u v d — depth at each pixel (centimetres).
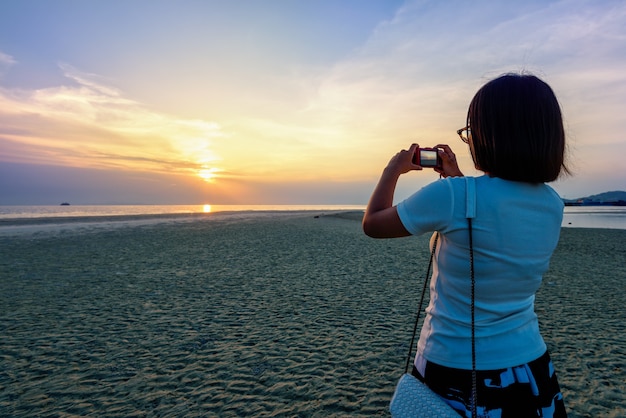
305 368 377
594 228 2609
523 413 109
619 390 334
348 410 301
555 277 866
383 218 117
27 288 728
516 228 106
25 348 426
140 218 3856
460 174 132
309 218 4125
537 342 117
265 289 723
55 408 303
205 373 365
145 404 309
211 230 2228
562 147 111
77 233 1975
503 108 108
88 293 689
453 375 112
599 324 516
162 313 565
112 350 421
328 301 636
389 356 406
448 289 115
